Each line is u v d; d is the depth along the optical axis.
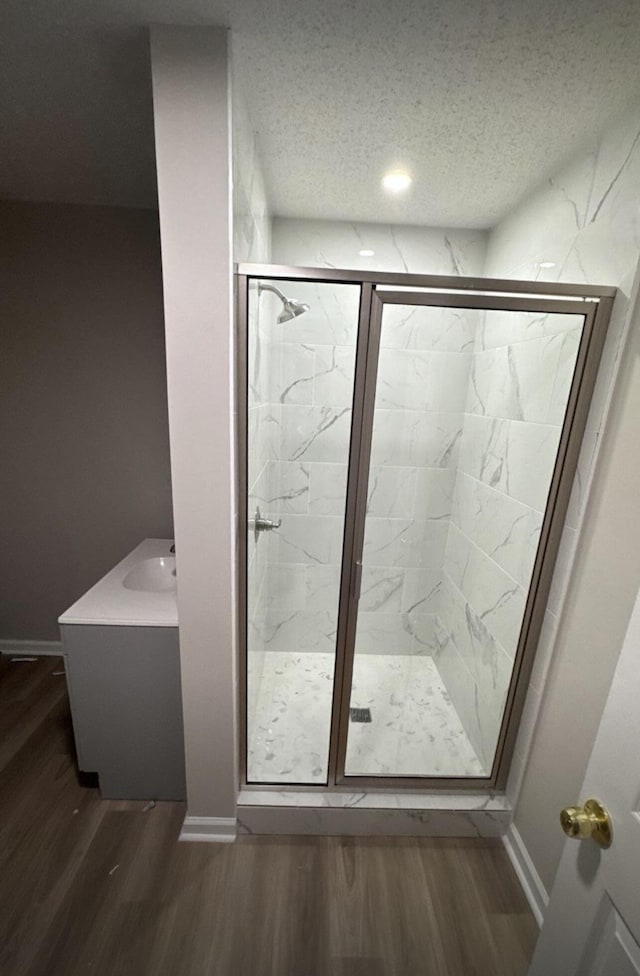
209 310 0.93
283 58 0.91
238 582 1.21
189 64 0.83
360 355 1.11
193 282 0.92
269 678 1.97
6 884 1.20
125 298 1.86
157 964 1.04
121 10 0.79
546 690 1.22
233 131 0.90
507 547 1.48
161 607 1.34
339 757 1.39
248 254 1.15
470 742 1.70
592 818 0.64
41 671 2.12
